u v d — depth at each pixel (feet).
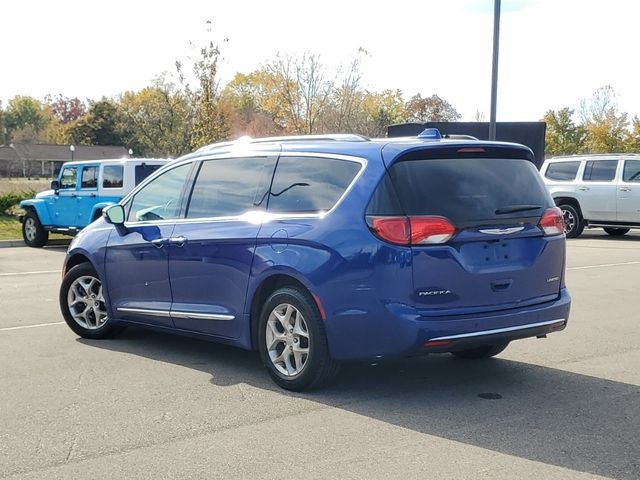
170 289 22.24
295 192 19.45
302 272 18.24
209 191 21.79
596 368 21.34
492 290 18.02
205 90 106.83
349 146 18.95
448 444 15.20
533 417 16.96
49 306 31.40
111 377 20.30
